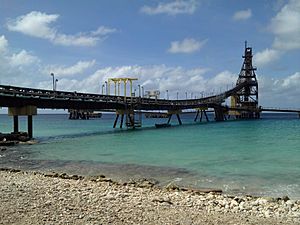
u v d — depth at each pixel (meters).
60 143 44.62
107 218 11.92
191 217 12.64
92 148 38.78
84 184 18.72
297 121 130.62
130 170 24.73
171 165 26.73
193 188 18.88
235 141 47.22
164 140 49.22
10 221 11.22
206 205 14.68
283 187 19.23
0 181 18.89
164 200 15.15
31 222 11.16
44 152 35.31
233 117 166.12
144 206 13.90
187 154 33.31
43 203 13.40
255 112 158.62
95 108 66.06
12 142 42.28
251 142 45.69
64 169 25.53
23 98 48.09
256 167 25.61
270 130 72.75
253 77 158.50
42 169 25.66
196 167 25.72
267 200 15.67
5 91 44.69
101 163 28.05
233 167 25.66
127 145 42.19
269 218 12.85
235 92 150.88
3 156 32.53
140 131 71.25
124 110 79.25
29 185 17.53
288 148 38.19
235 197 16.33
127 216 12.32
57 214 12.05
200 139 51.03
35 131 75.38
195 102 120.88
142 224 11.56
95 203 13.91
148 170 24.64
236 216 13.01
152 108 88.75
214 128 82.69
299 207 14.53
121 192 16.78
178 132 67.62
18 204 13.17
